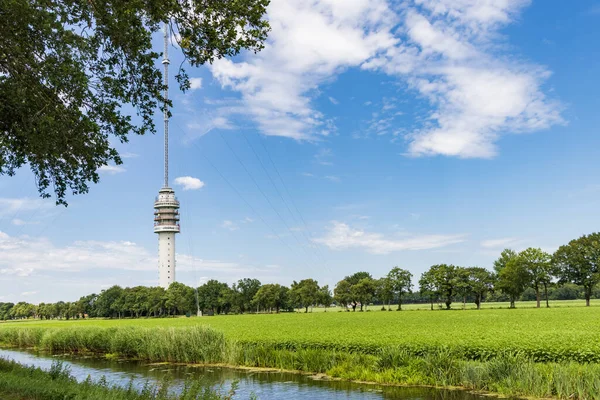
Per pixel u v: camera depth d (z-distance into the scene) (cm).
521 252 13125
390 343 3466
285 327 6744
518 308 12500
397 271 16450
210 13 1623
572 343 3086
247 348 3925
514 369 2447
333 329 5788
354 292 17125
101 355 5112
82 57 1638
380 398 2381
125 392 1789
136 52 1712
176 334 4331
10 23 1488
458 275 14625
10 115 1761
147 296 19262
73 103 1772
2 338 7431
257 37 1741
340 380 2908
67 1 1566
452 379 2620
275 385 2839
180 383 3009
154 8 1589
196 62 1767
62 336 5803
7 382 1764
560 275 12594
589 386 2092
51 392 1588
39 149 1823
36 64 1567
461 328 5288
